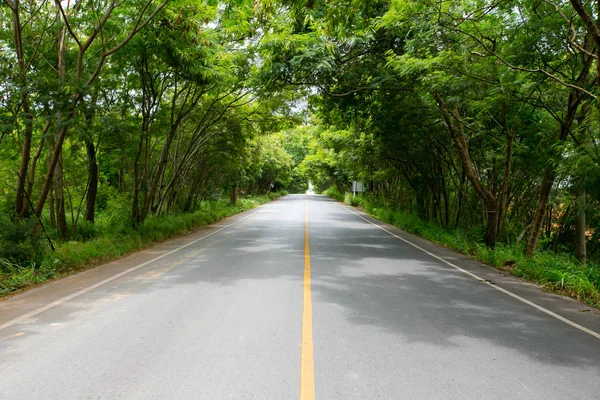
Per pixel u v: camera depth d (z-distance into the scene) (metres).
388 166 26.39
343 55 12.80
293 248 12.79
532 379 3.78
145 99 15.27
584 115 9.77
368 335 4.91
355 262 10.38
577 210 11.31
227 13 11.30
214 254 11.46
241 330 5.02
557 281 8.10
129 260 10.48
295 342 4.63
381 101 14.88
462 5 10.05
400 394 3.46
